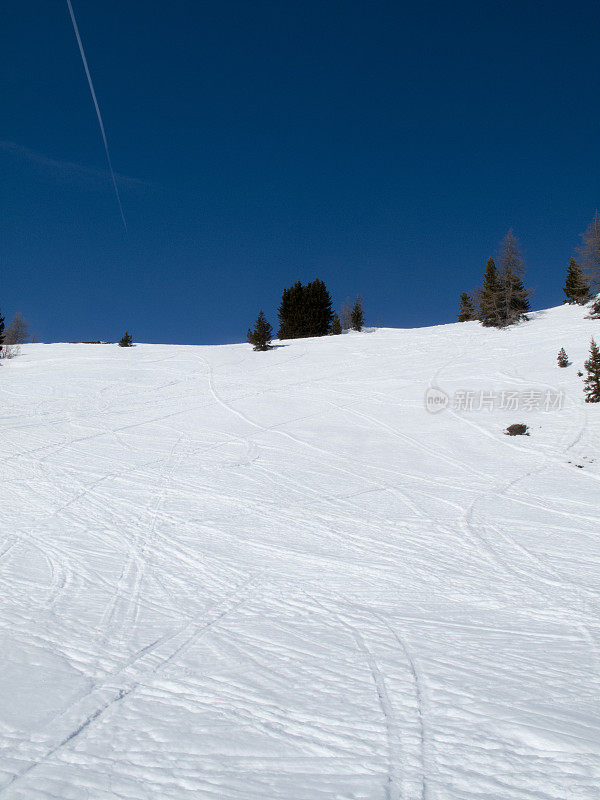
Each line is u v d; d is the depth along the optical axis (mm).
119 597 5941
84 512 9719
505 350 31750
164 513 9711
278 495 11023
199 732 3387
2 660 4324
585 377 22484
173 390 26203
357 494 11133
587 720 3539
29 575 6590
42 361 35219
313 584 6453
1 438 16750
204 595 6059
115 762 3080
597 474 12203
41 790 2824
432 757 3156
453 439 16625
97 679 4074
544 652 4633
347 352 38156
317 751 3207
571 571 6855
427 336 42531
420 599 5977
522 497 10719
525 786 2906
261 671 4246
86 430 18156
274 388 26562
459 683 4062
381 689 3961
